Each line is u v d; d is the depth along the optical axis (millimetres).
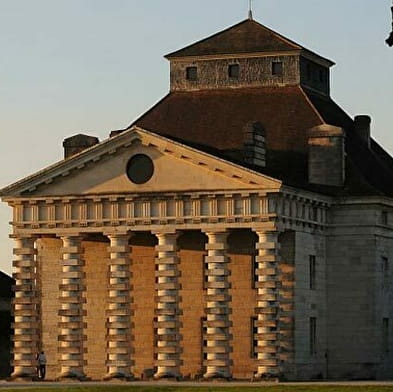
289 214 178625
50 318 187750
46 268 188250
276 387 157500
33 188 183375
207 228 177750
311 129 188625
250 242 181625
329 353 186125
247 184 176000
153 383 170750
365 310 185250
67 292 183125
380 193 186625
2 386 167875
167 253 179500
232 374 181250
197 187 178000
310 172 188125
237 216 176625
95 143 194125
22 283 185000
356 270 185875
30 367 184750
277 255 176250
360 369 184875
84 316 186250
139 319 185875
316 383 166375
